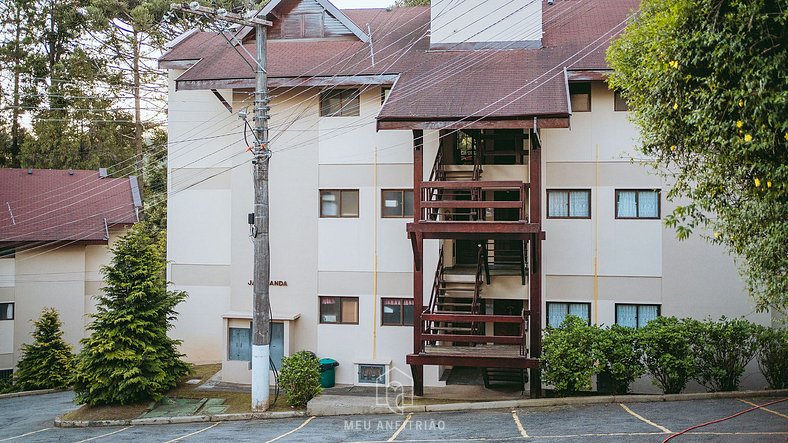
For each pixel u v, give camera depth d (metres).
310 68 20.50
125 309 18.91
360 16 25.22
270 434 14.68
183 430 16.02
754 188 9.66
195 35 24.53
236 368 20.66
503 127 15.99
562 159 19.34
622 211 19.19
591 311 19.19
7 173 32.34
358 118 20.55
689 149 10.78
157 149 41.09
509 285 19.25
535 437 12.69
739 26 8.98
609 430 12.85
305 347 20.70
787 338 13.52
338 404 16.94
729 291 18.66
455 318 17.03
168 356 19.72
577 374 16.09
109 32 39.16
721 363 16.50
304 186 20.81
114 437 15.64
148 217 38.41
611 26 21.47
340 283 20.58
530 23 20.86
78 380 18.75
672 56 10.17
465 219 20.50
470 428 14.13
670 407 14.98
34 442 15.66
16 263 28.45
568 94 16.59
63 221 30.08
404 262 20.27
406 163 20.30
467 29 21.22
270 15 22.66
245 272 21.27
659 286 18.95
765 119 8.98
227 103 21.55
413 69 19.89
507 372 19.45
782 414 13.51
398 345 20.25
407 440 13.24
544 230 19.41
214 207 22.14
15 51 38.47
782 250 9.58
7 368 28.09
